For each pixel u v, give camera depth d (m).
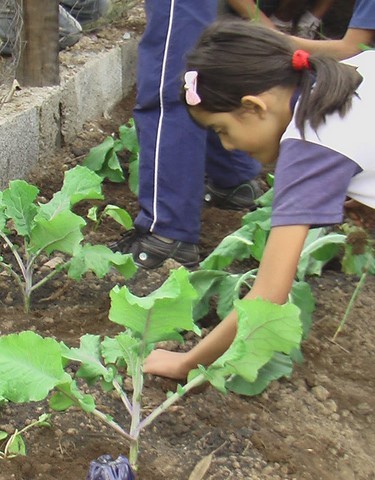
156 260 2.26
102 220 2.51
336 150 1.48
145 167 2.23
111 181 2.74
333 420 1.76
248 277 2.00
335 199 1.49
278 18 2.92
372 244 2.00
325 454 1.66
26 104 2.67
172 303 1.45
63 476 1.55
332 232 2.35
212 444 1.65
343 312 2.11
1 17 2.94
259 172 2.68
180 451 1.63
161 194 2.23
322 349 1.96
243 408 1.75
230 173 2.58
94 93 3.16
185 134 2.18
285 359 1.79
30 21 2.75
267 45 1.55
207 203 2.63
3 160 2.50
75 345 1.90
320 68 1.53
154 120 2.20
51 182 2.69
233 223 2.55
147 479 1.56
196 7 2.11
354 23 2.18
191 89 1.57
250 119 1.57
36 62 2.79
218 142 2.52
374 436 1.75
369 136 1.49
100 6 3.51
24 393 1.47
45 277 2.13
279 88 1.55
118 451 1.61
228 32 1.56
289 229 1.48
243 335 1.44
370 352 1.97
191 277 1.97
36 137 2.71
